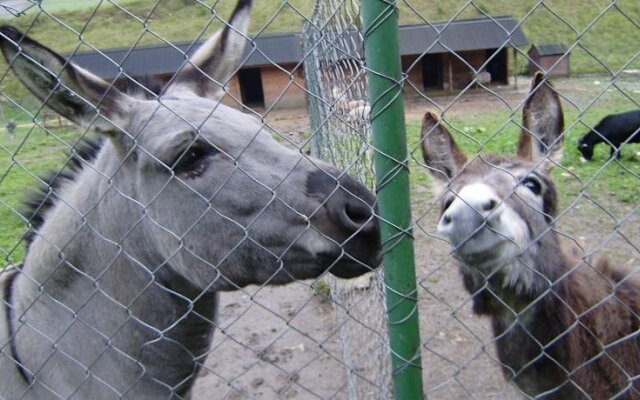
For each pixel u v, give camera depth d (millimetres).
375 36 1711
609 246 6898
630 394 3213
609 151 11406
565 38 29391
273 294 6547
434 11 27969
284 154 2406
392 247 1854
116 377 2742
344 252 2129
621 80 18078
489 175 2881
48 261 2717
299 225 2277
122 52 21031
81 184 2809
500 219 2510
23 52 2166
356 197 2188
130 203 2604
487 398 4566
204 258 2480
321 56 5734
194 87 2984
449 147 3227
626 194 8594
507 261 2613
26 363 2713
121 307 2695
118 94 2525
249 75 26750
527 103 3025
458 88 26391
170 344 2789
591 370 3197
